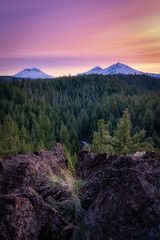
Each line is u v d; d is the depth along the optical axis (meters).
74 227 2.84
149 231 2.32
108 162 4.12
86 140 73.56
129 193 2.85
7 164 3.93
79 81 198.00
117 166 3.54
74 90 172.62
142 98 110.56
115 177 3.28
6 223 2.50
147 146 12.92
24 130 53.44
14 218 2.59
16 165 3.99
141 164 3.33
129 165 3.44
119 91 174.88
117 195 2.98
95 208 3.09
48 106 102.12
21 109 98.81
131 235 2.38
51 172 4.51
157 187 2.85
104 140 15.23
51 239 2.76
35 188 3.95
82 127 80.88
